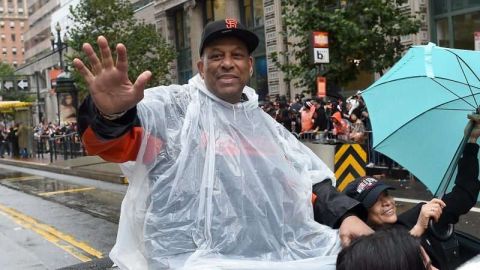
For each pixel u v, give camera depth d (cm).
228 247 206
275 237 214
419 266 151
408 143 315
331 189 246
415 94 304
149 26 2652
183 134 212
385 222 279
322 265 209
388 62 1236
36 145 2745
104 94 187
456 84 292
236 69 221
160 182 208
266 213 214
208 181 210
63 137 2245
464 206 293
